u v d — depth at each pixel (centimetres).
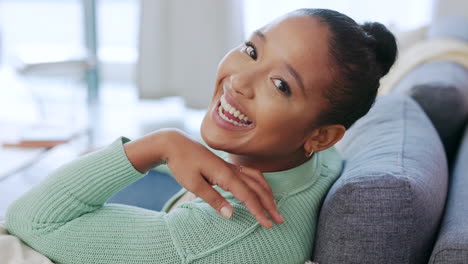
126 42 476
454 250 67
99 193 74
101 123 348
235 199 77
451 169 121
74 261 72
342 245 72
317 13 75
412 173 77
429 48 203
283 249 75
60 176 75
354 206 71
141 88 392
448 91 135
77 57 316
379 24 85
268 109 73
